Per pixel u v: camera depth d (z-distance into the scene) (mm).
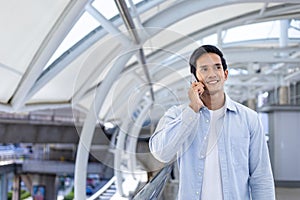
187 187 3088
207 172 3049
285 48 15773
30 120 21531
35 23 6902
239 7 11953
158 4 9312
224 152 3033
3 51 7195
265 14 12578
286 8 12305
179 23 11711
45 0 6336
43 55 8156
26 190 26172
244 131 3092
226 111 3080
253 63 18078
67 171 27641
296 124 18109
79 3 6949
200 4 9688
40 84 10016
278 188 15797
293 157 17891
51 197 26859
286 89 21750
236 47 16250
